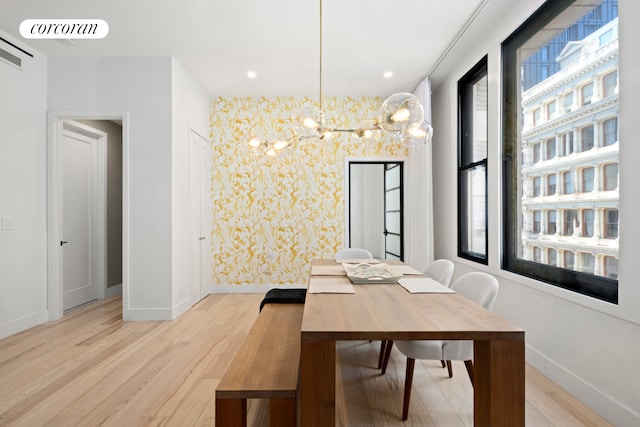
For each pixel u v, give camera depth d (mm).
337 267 2906
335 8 2816
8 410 1941
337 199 4879
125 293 3600
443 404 2012
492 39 3064
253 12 2873
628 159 1691
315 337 1328
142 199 3611
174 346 2889
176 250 3730
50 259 3594
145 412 1921
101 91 3625
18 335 3150
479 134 3504
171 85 3629
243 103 4875
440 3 2752
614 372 1812
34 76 3453
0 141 3080
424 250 4230
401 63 3811
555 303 2275
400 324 1402
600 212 1980
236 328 3348
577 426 1795
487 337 1333
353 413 1922
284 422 1420
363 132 2496
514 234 2846
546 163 2451
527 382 2268
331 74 4109
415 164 4527
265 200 4875
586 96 2078
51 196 3596
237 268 4859
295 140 2799
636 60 1643
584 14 2090
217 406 1414
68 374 2377
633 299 1670
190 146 4129
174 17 2939
